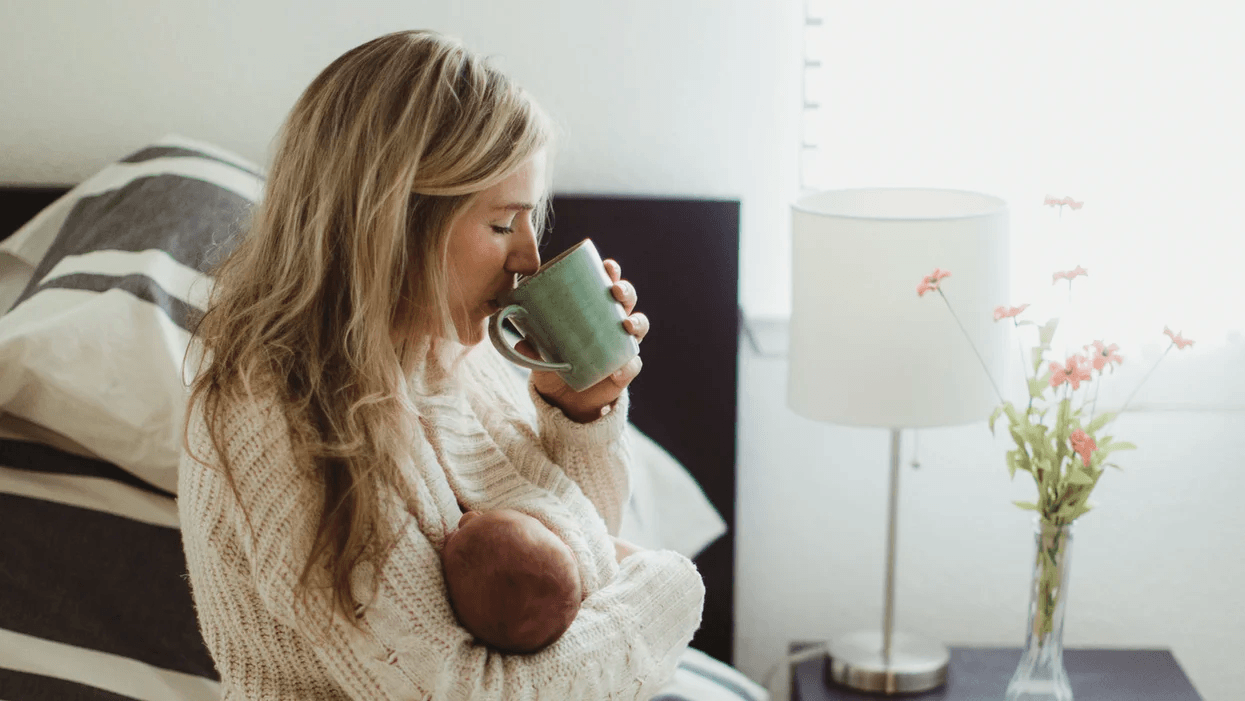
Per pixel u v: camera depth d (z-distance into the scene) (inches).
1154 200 66.7
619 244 68.3
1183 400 69.1
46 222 62.2
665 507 65.6
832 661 65.1
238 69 67.8
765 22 66.9
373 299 31.7
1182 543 72.9
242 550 31.9
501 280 34.5
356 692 32.2
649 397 70.2
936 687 63.8
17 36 66.9
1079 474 50.8
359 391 31.8
